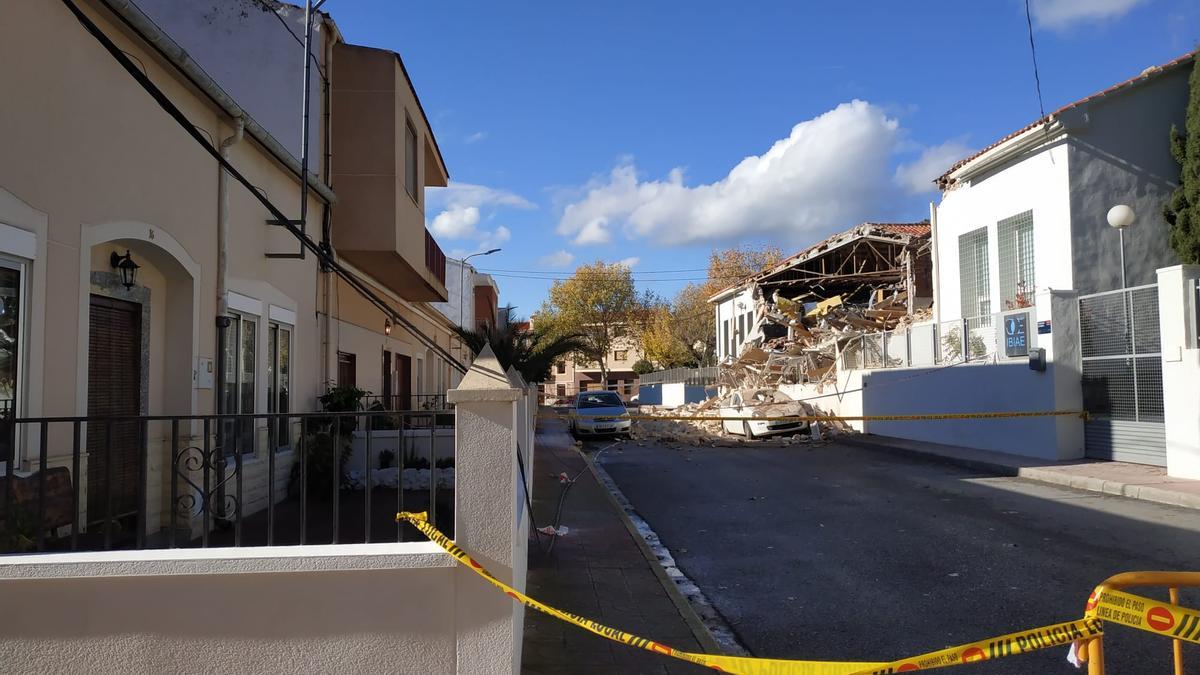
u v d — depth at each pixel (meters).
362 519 9.12
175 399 8.50
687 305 61.75
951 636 5.64
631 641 3.48
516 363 23.25
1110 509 10.16
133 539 7.61
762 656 5.39
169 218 8.13
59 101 6.44
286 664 3.58
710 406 27.59
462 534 3.69
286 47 12.99
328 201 12.98
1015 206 18.03
